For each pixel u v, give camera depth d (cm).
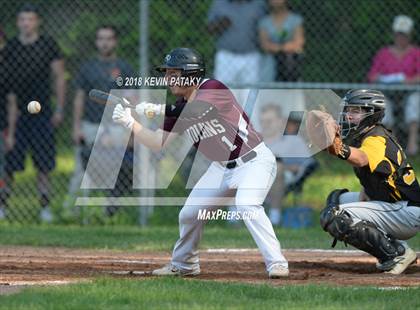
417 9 3444
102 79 2897
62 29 3972
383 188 1920
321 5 3512
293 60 3109
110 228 2814
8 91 2967
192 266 1841
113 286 1591
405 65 3234
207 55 3422
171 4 3509
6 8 3341
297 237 2616
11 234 2628
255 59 3092
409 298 1520
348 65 3506
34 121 2972
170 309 1402
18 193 3028
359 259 2170
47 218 2970
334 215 1906
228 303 1458
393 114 3272
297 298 1519
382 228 1938
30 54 2962
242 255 2241
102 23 3331
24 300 1463
